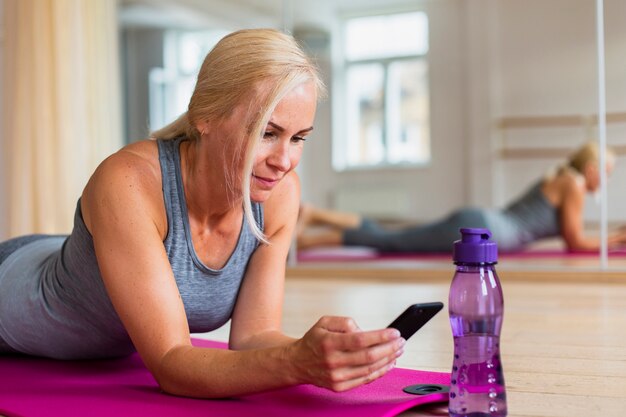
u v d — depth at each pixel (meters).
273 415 1.21
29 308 1.65
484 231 1.12
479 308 1.12
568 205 4.57
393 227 5.26
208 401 1.30
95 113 4.84
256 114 1.22
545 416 1.28
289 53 1.24
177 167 1.38
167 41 4.94
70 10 4.75
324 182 5.26
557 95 5.03
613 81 4.29
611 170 4.49
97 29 4.86
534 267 4.09
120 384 1.49
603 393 1.45
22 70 4.65
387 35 5.17
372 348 1.12
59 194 4.70
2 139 4.68
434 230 4.71
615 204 4.56
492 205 5.19
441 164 5.23
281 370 1.19
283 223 1.52
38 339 1.68
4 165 4.66
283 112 1.21
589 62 4.94
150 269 1.30
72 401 1.34
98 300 1.51
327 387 1.15
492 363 1.12
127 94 4.96
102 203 1.32
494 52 5.12
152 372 1.33
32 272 1.68
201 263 1.42
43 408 1.30
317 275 4.51
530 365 1.75
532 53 5.06
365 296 3.45
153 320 1.29
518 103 5.12
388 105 5.21
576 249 4.61
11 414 1.29
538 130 5.09
